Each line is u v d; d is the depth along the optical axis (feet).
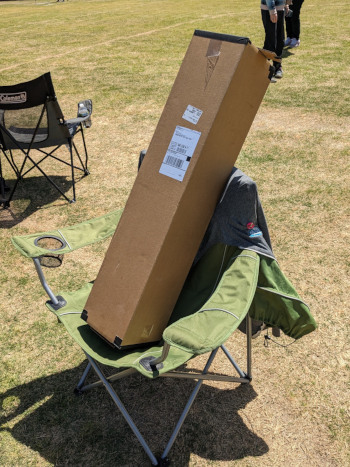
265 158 17.12
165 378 9.44
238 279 7.23
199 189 7.28
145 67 28.58
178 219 7.17
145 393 9.14
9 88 13.24
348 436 8.16
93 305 7.62
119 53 32.53
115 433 8.41
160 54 31.45
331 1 48.60
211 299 6.95
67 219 14.57
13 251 13.21
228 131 7.20
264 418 8.56
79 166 17.65
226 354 9.58
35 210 15.12
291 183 15.51
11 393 9.20
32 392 9.20
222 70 6.90
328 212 13.94
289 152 17.43
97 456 8.05
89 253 12.94
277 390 9.04
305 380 9.19
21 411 8.86
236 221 7.74
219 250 8.12
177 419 8.63
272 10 22.61
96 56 32.19
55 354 9.98
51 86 13.34
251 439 8.22
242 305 6.82
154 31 39.34
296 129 19.10
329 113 20.27
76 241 8.66
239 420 8.55
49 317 10.91
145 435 8.36
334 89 22.81
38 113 13.91
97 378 9.48
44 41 38.65
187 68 7.22
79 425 8.57
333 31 34.27
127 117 21.36
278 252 12.50
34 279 12.12
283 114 20.53
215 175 7.43
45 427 8.55
